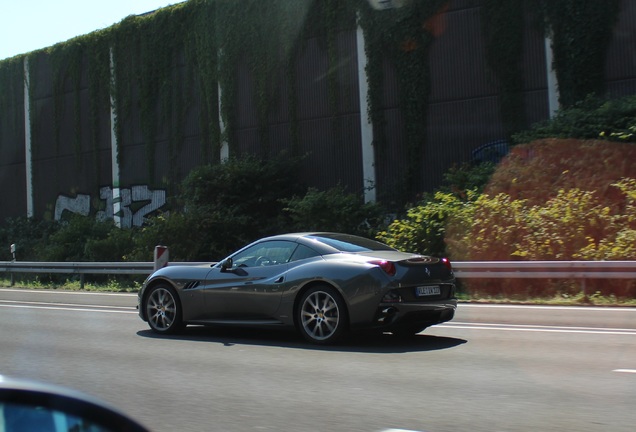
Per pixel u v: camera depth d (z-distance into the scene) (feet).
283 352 28.58
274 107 93.66
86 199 117.29
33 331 36.68
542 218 54.75
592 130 65.26
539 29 75.31
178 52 104.47
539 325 35.12
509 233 54.75
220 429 17.78
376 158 85.05
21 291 68.64
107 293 63.05
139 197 109.19
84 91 118.21
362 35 86.07
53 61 122.62
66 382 23.75
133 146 110.32
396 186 83.51
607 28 71.77
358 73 86.63
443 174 79.51
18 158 128.67
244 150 96.32
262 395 21.36
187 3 103.24
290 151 92.22
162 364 26.71
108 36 113.60
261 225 88.58
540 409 18.94
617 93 71.26
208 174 89.66
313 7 90.48
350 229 77.51
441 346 29.27
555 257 52.11
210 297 32.37
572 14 73.36
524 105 76.13
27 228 121.70
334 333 29.07
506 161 70.23
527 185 64.03
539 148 66.85
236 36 96.89
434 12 81.56
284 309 30.32
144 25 108.68
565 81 73.61
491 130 77.97
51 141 122.93
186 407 20.11
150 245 82.07
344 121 87.97
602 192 59.62
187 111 103.19
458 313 40.68
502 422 17.78
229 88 97.40
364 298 28.30
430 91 81.61
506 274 47.93
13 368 26.32
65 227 100.17
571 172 63.05
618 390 20.95
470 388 21.54
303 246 31.12
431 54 81.66
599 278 45.52
